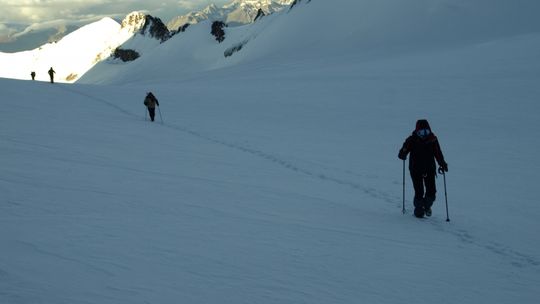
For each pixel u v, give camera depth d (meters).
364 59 79.31
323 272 5.93
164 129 21.11
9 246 5.38
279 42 151.38
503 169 15.59
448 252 7.47
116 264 5.27
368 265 6.41
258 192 10.62
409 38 113.69
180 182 10.67
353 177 14.00
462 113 27.06
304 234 7.51
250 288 5.13
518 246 8.16
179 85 54.69
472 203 11.45
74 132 17.11
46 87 36.62
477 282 6.25
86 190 8.70
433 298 5.56
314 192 11.44
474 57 54.53
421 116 26.89
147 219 7.24
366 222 8.93
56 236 5.92
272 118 26.84
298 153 17.53
